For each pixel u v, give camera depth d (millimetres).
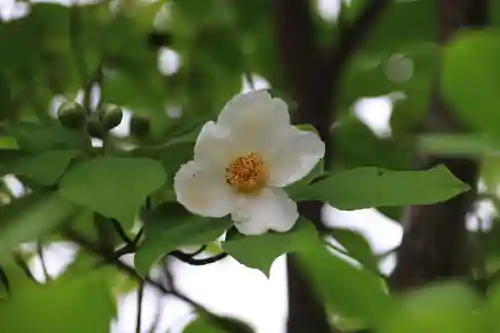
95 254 1006
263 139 940
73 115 984
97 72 1081
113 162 883
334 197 904
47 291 778
